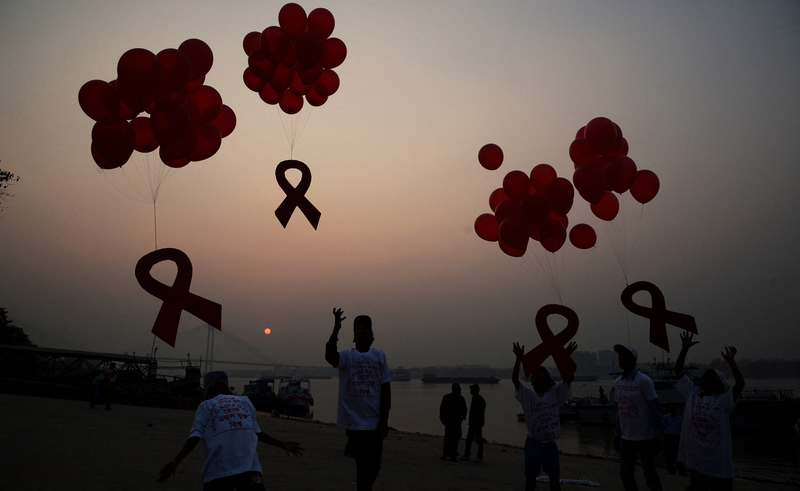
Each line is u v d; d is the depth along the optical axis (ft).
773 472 74.13
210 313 18.60
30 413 48.70
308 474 28.78
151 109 22.52
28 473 22.22
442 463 40.11
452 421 42.19
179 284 18.69
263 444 41.86
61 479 21.66
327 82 26.17
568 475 38.27
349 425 15.33
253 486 12.85
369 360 15.81
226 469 12.82
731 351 18.10
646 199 27.66
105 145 20.47
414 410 221.87
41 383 81.51
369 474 15.23
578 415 141.08
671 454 43.93
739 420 118.21
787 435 115.75
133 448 33.58
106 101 20.77
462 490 27.14
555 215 29.22
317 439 53.06
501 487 29.19
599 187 26.45
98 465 25.98
